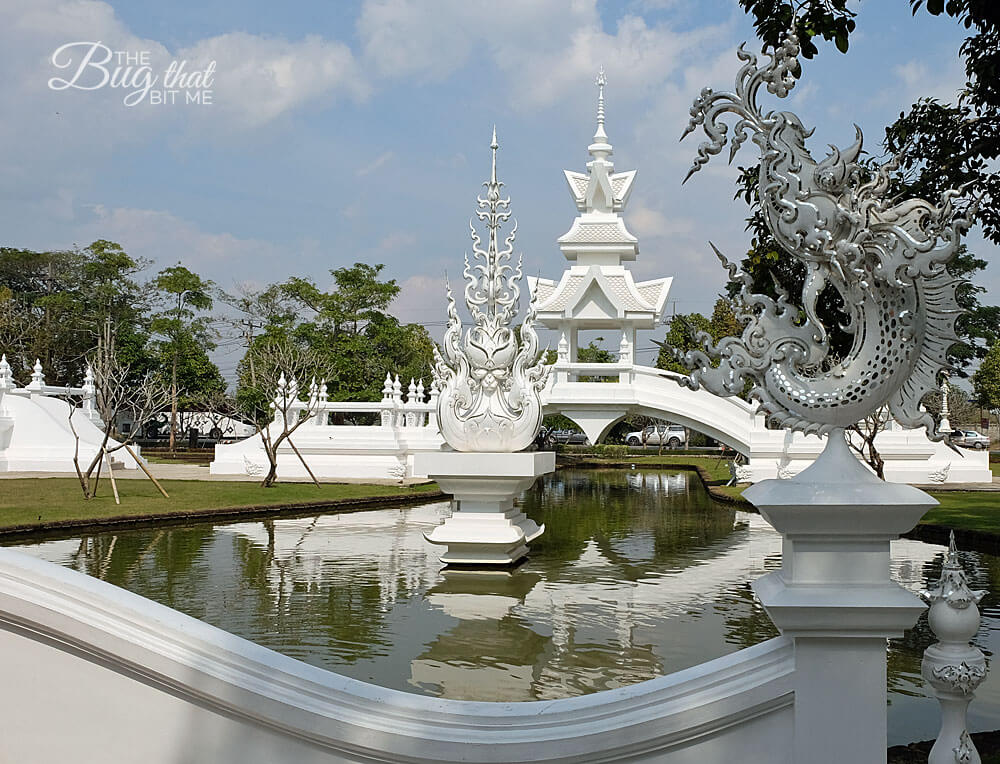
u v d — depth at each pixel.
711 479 29.28
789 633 2.54
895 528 2.52
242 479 26.59
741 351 2.88
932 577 11.38
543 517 19.64
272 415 30.20
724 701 2.53
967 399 52.50
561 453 48.44
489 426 12.37
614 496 25.41
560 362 25.86
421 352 48.03
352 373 44.03
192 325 47.19
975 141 8.57
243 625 8.96
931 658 2.69
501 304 12.42
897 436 25.55
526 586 11.23
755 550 14.54
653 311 25.83
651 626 9.00
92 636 2.48
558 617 9.42
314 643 8.23
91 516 16.05
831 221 2.77
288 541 15.17
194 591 10.70
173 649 2.49
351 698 2.52
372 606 9.93
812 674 2.52
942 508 17.88
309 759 2.52
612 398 25.12
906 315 2.75
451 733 2.50
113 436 28.47
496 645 8.21
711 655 7.89
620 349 26.33
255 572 12.04
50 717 2.52
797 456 24.44
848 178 2.78
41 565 2.54
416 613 9.57
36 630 2.51
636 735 2.52
